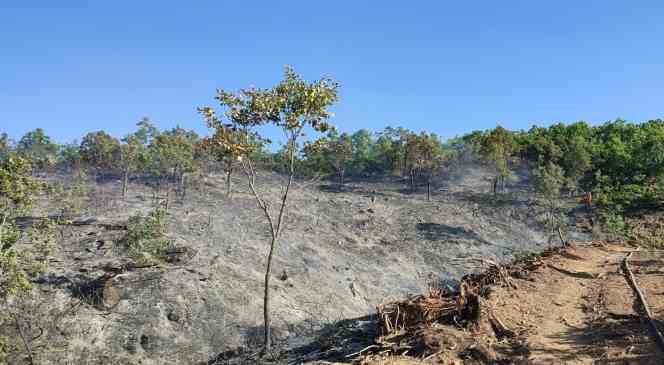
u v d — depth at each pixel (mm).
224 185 61688
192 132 61969
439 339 11570
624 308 14531
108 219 40656
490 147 64250
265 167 72312
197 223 43781
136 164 55375
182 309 27938
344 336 16078
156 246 33406
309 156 21797
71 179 55375
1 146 48594
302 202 58219
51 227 21266
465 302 13422
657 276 18969
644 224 47562
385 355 11531
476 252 46500
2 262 17531
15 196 18016
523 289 17031
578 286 17969
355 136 97750
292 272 36719
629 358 10086
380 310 14836
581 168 61406
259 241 42188
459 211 58000
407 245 47750
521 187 67062
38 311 24547
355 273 39469
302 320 29484
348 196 64250
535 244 48406
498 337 12125
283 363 15609
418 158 68938
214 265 34156
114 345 24672
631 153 65375
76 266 30422
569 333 12320
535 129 89438
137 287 28891
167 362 24422
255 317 28672
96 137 59250
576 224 52281
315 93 19438
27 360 21484
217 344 26188
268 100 19438
